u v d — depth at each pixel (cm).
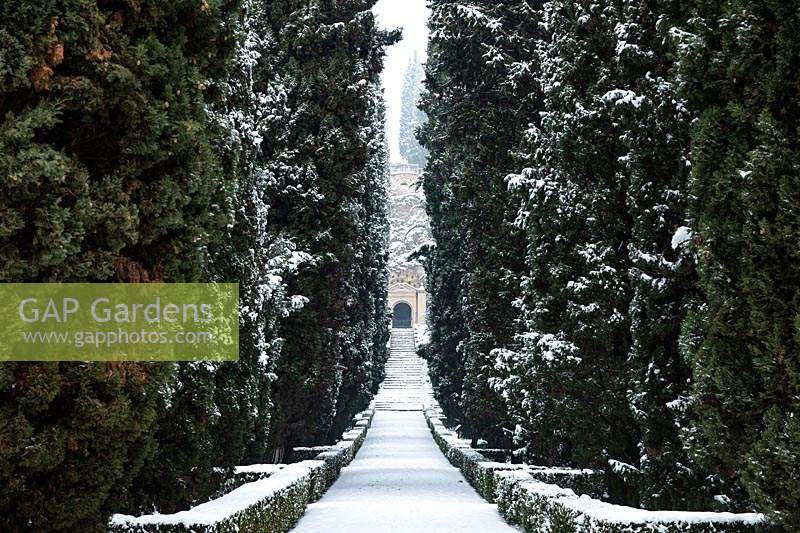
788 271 648
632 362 1061
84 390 574
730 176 696
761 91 679
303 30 1983
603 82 1191
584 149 1188
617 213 1177
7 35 520
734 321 693
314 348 1923
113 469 608
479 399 1933
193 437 1019
